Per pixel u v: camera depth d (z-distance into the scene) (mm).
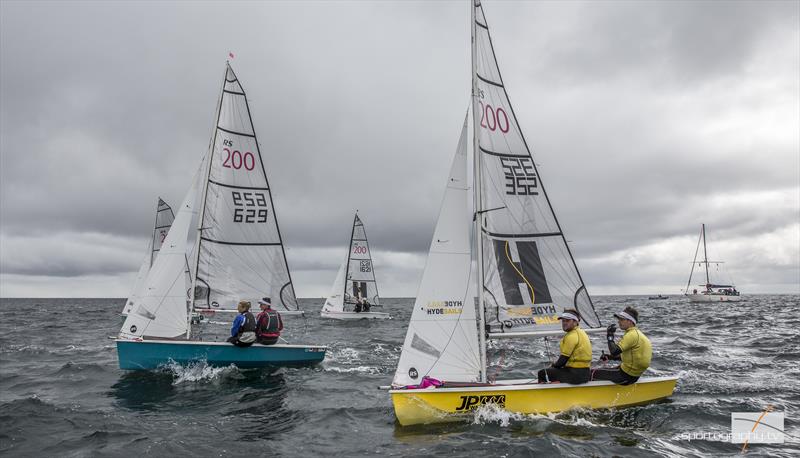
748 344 17500
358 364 13930
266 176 14180
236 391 10242
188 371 11742
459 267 7723
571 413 7617
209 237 13188
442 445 6445
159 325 12125
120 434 7320
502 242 8281
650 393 8188
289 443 6855
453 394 7270
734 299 73188
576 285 8711
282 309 14250
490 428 7059
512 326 8141
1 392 10359
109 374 12141
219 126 13484
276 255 14195
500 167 8477
